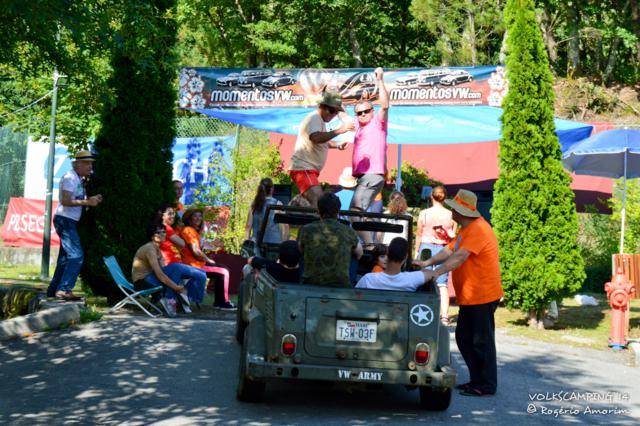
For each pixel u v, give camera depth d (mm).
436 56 39531
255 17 38281
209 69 15594
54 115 17406
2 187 23672
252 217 13188
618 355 10727
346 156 21750
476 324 8008
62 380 7953
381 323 6887
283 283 6906
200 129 19062
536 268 12211
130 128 12484
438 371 6965
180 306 12445
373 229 8898
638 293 12016
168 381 7996
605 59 46531
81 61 10789
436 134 15672
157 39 11008
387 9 40094
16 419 6602
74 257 11430
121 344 9594
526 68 12641
